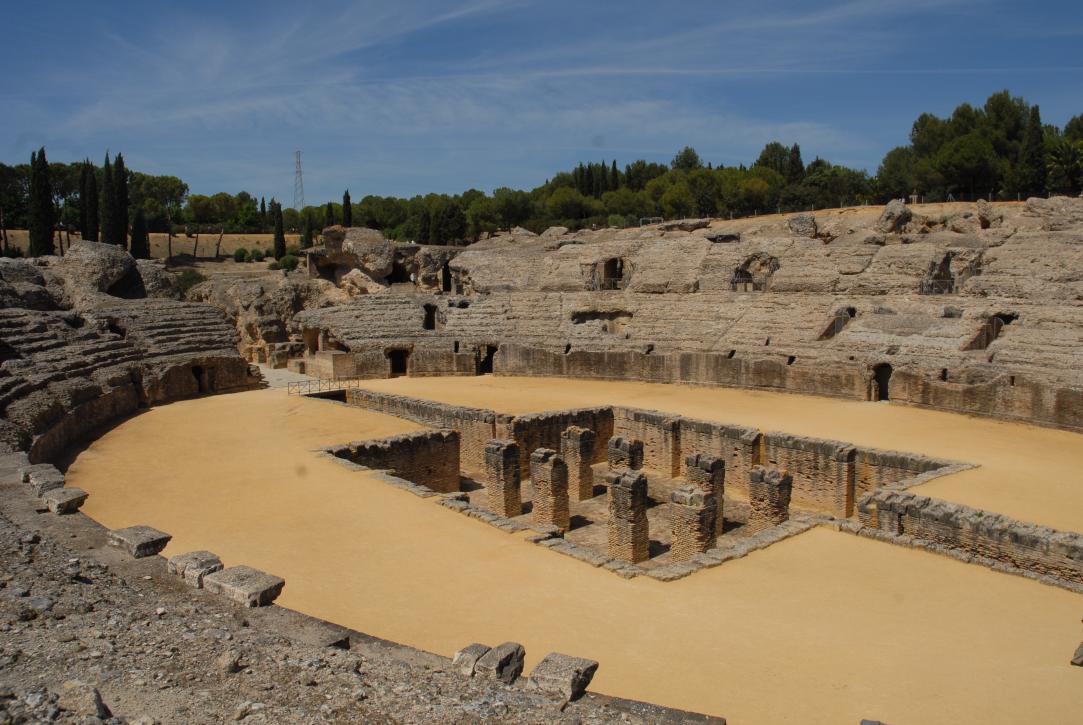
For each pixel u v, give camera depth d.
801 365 48.94
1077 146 78.06
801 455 34.06
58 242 108.88
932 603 18.86
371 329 62.88
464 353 61.03
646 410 40.62
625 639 16.66
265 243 137.50
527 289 69.62
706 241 65.12
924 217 68.88
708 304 58.06
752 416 42.50
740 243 63.66
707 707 13.83
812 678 14.95
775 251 61.19
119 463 32.19
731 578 20.45
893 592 19.55
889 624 17.59
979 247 56.38
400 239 112.81
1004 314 45.72
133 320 53.41
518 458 32.03
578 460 34.78
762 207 102.81
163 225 137.62
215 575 16.03
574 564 21.20
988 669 15.33
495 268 72.44
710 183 112.06
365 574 20.19
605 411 41.78
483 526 24.22
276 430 38.81
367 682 12.26
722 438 36.72
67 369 40.72
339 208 144.00
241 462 32.19
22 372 37.78
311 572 20.23
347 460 32.66
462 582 19.77
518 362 59.81
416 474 35.75
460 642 16.30
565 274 68.88
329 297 79.44
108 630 13.39
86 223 93.62
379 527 23.95
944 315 48.28
